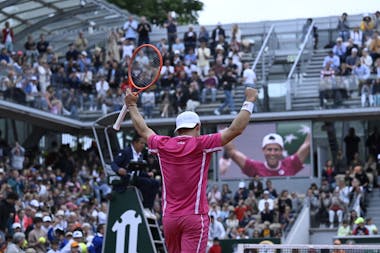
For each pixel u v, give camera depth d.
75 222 26.06
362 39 41.72
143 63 40.88
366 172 38.41
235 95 39.72
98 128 16.56
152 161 19.27
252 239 27.03
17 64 38.22
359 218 31.83
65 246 23.14
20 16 42.16
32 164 39.19
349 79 39.44
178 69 40.31
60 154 39.72
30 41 40.25
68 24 45.22
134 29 43.44
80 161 40.53
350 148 40.47
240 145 40.91
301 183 40.38
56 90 39.25
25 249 23.73
